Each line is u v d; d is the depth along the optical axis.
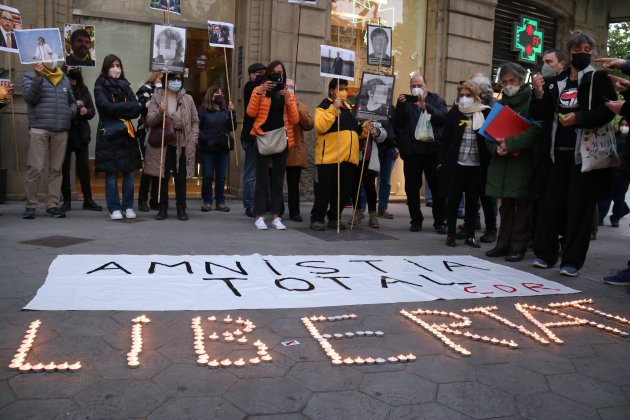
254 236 6.39
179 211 7.35
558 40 14.03
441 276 5.04
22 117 8.23
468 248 6.49
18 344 3.15
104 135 6.98
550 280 5.15
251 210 7.84
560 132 5.30
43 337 3.26
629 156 4.94
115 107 6.90
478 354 3.36
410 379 2.97
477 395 2.83
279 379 2.89
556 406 2.76
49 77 6.86
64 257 4.89
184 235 6.25
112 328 3.44
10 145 8.23
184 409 2.54
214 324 3.59
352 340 3.47
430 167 7.35
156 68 6.81
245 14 9.59
